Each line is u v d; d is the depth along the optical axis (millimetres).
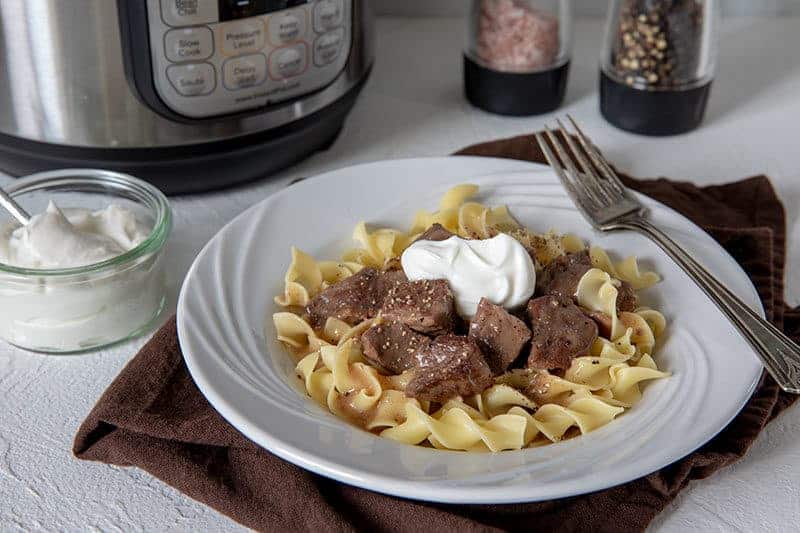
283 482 587
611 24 875
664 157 856
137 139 734
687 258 678
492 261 659
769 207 783
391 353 644
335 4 754
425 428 605
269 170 802
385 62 986
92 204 717
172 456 600
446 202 733
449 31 1040
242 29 719
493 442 596
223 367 605
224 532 579
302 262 695
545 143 761
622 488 588
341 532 567
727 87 948
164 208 689
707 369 616
